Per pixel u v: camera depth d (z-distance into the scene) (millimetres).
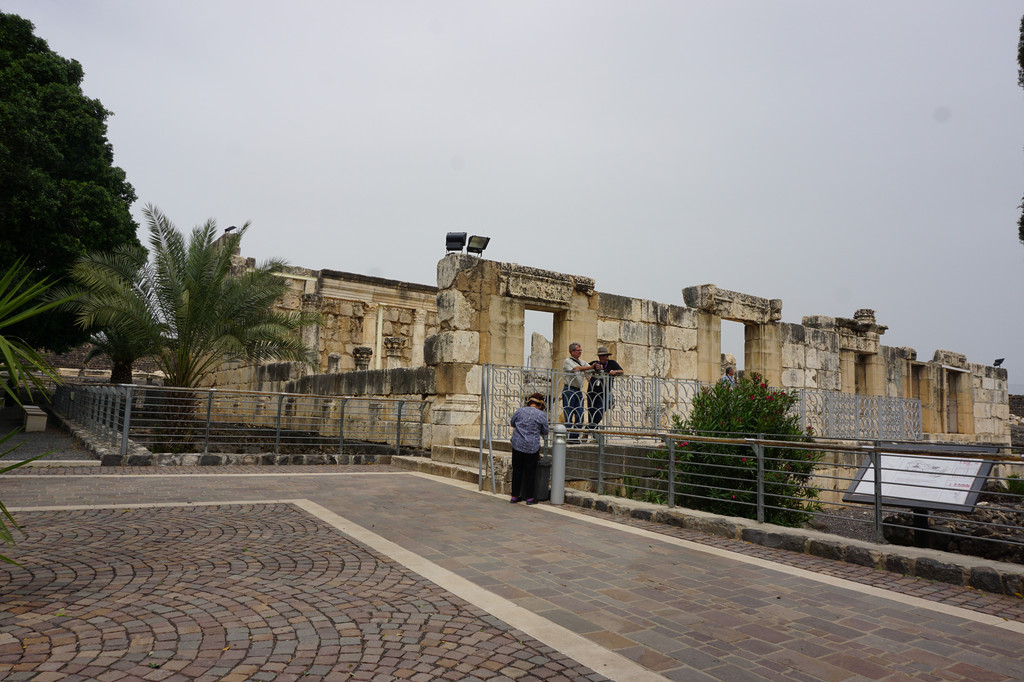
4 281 4164
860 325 21891
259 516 7527
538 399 9625
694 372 17250
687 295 17984
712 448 9984
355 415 16812
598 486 9711
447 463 12242
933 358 25844
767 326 18703
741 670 3721
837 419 18172
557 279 14289
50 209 18609
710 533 7707
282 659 3609
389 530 7086
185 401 15773
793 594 5270
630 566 5980
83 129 21328
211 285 15906
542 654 3826
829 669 3775
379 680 3383
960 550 7703
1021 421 40688
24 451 12891
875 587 5555
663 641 4133
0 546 5766
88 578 4957
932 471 7016
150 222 16031
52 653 3572
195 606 4430
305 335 25406
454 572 5523
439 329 13328
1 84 18781
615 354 15531
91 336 21797
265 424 21734
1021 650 4152
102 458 11523
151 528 6684
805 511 7273
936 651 4102
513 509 8797
